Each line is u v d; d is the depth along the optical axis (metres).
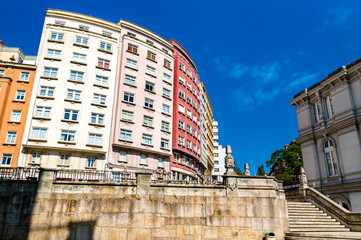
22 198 13.43
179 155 37.28
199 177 42.06
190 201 14.30
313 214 16.98
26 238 12.88
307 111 28.62
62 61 30.81
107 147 29.84
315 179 26.22
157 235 13.59
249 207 14.43
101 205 13.67
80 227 13.24
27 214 13.21
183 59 42.44
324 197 17.77
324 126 26.08
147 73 35.78
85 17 33.94
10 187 13.59
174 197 14.28
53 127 28.30
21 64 29.95
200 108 46.94
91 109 30.47
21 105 28.75
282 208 15.12
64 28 32.12
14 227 13.02
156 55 37.91
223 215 14.21
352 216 15.51
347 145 23.16
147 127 33.56
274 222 14.27
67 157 28.17
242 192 14.68
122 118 31.92
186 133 39.22
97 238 13.20
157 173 20.22
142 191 14.15
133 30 37.28
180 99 39.34
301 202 18.84
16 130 27.80
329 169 25.41
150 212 13.88
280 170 41.72
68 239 13.03
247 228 14.07
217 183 16.77
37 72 29.91
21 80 29.55
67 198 13.59
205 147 51.81
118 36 35.28
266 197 14.66
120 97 32.31
